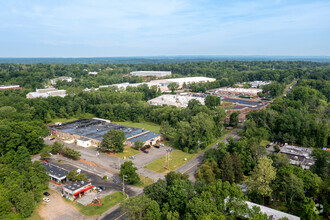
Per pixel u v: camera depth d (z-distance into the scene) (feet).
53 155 477.36
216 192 278.26
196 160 464.65
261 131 556.51
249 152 404.77
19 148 409.08
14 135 431.43
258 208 262.88
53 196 338.34
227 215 263.49
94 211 305.53
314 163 401.29
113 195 342.64
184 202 272.72
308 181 304.09
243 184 353.51
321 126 523.29
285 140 540.93
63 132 585.22
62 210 307.37
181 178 324.39
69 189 337.11
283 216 271.49
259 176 309.63
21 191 297.53
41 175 350.23
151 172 412.16
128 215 277.03
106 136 483.92
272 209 285.84
